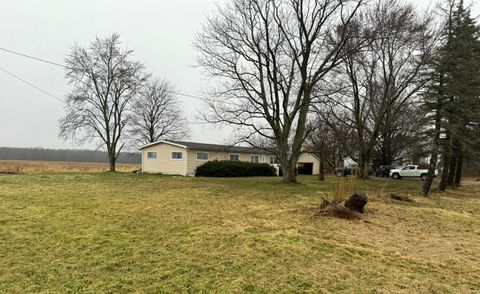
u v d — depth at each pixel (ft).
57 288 12.09
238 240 18.71
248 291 12.09
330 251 17.19
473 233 23.31
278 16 56.03
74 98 92.22
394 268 15.02
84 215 25.31
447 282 13.56
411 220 26.91
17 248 16.72
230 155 95.61
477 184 84.53
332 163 110.11
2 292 11.61
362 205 27.48
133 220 23.75
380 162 126.82
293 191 46.03
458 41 46.93
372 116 93.50
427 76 54.08
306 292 12.11
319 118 86.48
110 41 95.81
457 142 51.19
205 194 40.40
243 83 57.77
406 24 56.54
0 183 49.24
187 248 17.15
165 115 121.80
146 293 11.82
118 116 99.35
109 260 15.20
